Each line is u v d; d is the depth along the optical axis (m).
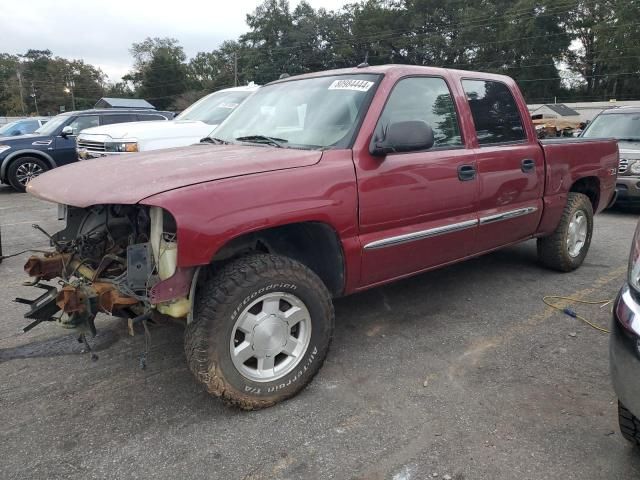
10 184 12.00
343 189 3.16
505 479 2.42
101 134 8.04
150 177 2.75
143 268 2.70
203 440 2.71
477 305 4.52
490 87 4.40
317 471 2.48
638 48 54.03
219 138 4.11
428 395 3.12
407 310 4.42
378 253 3.43
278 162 3.02
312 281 3.03
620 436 2.70
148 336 2.72
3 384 3.28
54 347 3.78
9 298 4.84
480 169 4.04
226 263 3.05
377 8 66.44
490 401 3.04
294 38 68.44
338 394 3.14
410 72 3.73
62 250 3.31
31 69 105.38
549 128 22.72
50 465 2.54
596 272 5.44
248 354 2.88
